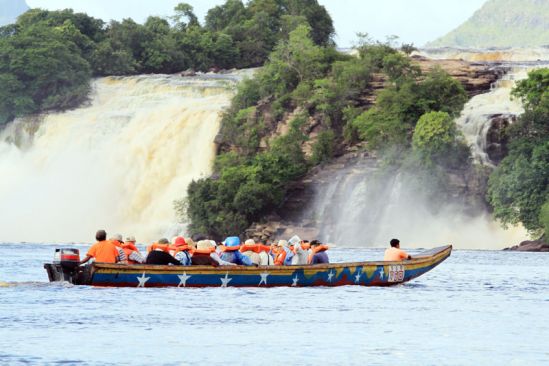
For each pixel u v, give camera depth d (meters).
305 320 105.38
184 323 102.06
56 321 101.69
